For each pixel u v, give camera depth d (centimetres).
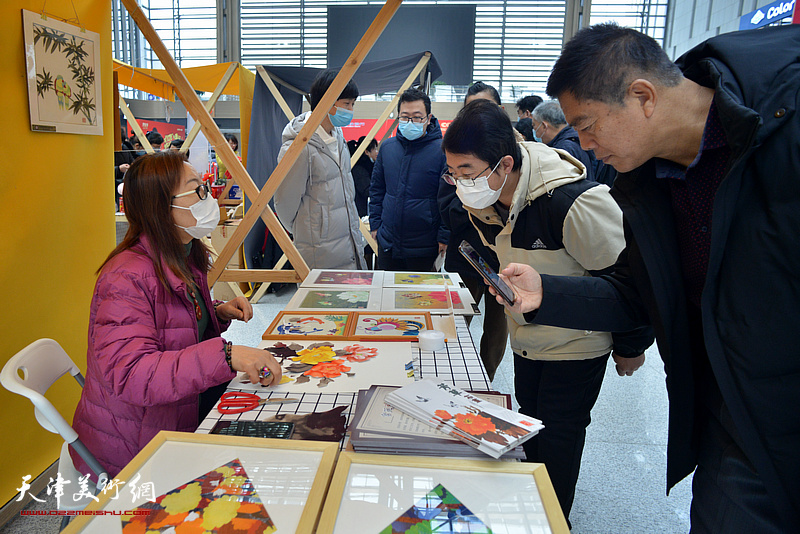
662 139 91
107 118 233
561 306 118
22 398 185
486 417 97
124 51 862
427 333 149
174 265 135
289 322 167
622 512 184
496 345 252
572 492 155
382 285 213
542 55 893
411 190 289
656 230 102
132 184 133
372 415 100
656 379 299
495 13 880
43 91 188
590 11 866
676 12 829
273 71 419
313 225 260
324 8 894
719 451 98
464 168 136
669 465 109
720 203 79
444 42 873
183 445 94
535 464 88
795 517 83
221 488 82
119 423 128
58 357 143
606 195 134
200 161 424
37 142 189
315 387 123
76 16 205
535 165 141
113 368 116
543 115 277
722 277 83
